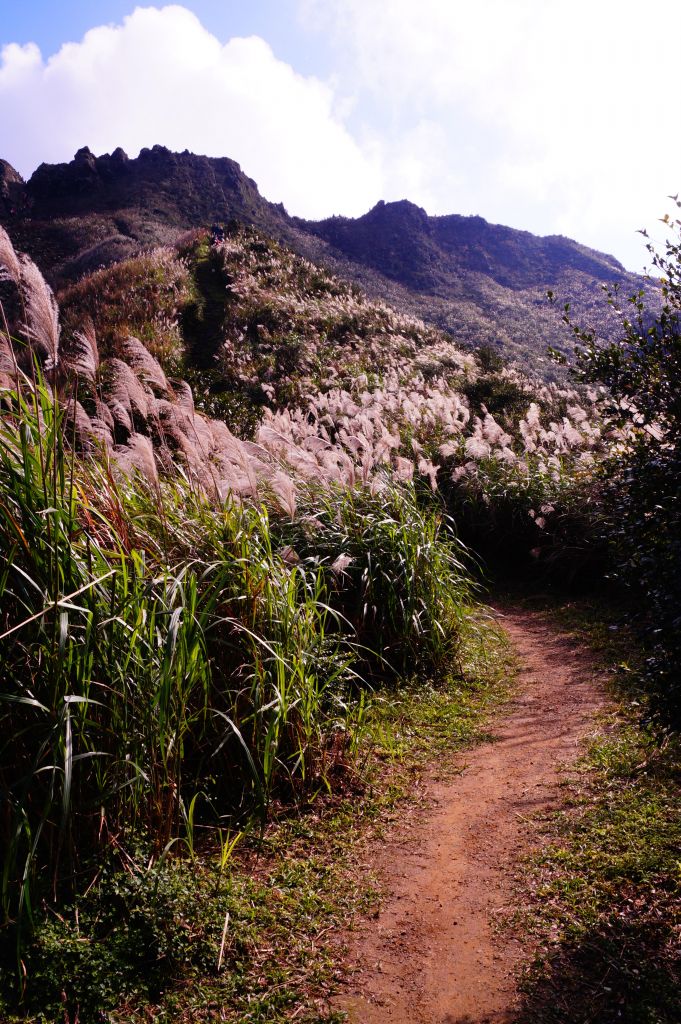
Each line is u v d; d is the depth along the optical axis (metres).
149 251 38.94
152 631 3.59
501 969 2.87
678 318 3.21
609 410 3.42
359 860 3.74
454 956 2.97
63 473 3.39
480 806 4.23
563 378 38.78
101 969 2.77
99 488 4.29
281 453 7.34
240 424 16.06
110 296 26.45
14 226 63.50
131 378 4.46
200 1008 2.71
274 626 4.38
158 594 4.02
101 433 4.27
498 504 10.72
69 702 3.08
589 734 4.97
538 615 8.67
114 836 3.30
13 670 3.14
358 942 3.10
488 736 5.31
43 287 3.48
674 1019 2.45
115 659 3.35
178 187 81.94
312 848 3.83
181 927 3.04
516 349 52.25
